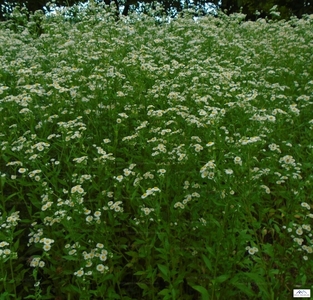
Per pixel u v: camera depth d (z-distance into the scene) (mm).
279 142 4816
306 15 10469
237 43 7961
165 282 3520
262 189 3803
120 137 4945
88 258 3197
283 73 7328
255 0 16359
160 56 7031
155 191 3455
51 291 3576
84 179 3857
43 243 3652
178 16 10281
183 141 4340
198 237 3564
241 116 4660
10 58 7395
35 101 5266
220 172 3395
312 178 3332
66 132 4395
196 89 5285
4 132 4797
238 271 3295
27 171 4168
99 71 5582
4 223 3670
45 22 9164
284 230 3441
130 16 9586
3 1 14969
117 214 3848
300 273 3109
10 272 3535
